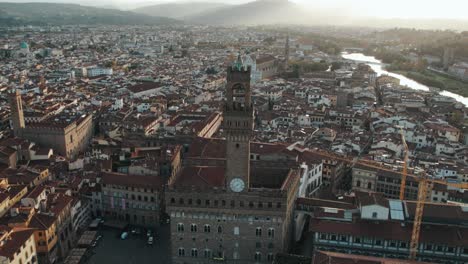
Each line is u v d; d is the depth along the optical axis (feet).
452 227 490.49
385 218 506.89
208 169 552.00
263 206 499.92
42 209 557.33
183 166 581.12
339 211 526.16
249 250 519.19
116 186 645.10
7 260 447.01
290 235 578.25
